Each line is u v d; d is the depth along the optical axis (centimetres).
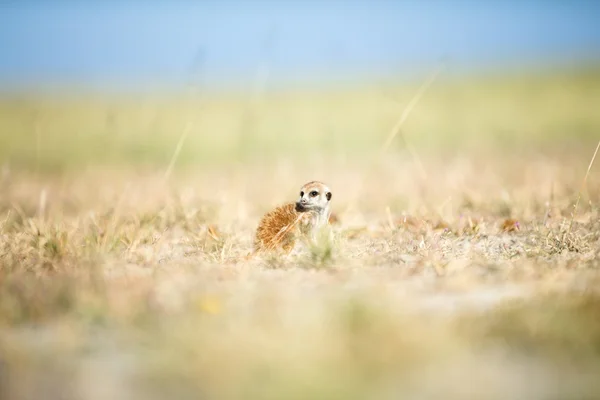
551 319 1822
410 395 1556
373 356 1678
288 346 1725
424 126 10825
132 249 2836
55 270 2548
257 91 4416
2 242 3041
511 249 2798
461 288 2214
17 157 8838
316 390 1565
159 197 4016
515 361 1692
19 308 2067
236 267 2584
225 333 1825
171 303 2078
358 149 8131
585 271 2364
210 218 3559
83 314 2006
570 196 3734
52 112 14012
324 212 3134
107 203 4072
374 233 3234
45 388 1645
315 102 15350
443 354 1700
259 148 8556
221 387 1596
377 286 2169
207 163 7894
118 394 1600
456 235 3097
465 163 5969
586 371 1644
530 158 6762
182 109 13338
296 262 2636
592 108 11831
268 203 4191
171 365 1695
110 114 5775
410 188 4628
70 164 8025
